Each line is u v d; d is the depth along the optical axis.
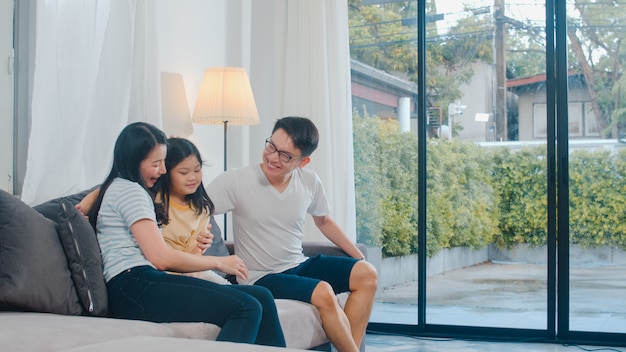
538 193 4.73
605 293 4.58
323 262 3.12
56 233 2.42
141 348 1.54
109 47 3.48
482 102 4.84
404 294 4.89
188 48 4.26
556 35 4.61
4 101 3.19
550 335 4.56
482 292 4.81
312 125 3.10
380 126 4.98
